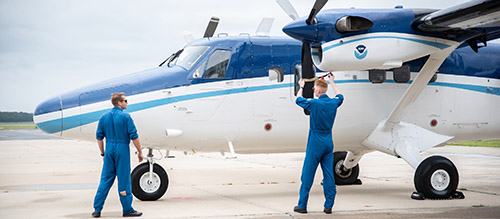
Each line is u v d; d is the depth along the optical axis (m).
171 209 7.62
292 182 11.46
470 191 9.59
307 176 7.06
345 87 8.95
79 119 7.99
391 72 9.15
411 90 8.61
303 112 8.79
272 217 6.94
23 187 10.71
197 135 8.41
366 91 9.04
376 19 7.86
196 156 20.52
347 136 9.16
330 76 7.32
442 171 8.46
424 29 7.93
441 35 8.09
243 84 8.59
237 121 8.55
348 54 7.76
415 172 8.52
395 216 6.96
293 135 8.86
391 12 7.98
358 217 6.89
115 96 6.95
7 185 11.04
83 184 11.26
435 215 7.04
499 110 9.81
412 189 9.98
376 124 9.09
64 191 9.97
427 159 8.48
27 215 7.24
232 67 8.57
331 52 7.75
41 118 7.93
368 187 10.29
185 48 8.95
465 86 9.59
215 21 9.52
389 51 7.87
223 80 8.51
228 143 8.62
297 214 7.15
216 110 8.45
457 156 19.39
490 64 9.78
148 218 6.90
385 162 16.81
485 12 7.05
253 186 10.71
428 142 9.00
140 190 8.37
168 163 17.03
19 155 20.95
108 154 6.86
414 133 9.02
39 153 22.20
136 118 8.12
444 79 9.47
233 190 10.02
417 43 7.98
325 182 7.10
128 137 6.89
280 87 8.75
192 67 8.46
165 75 8.40
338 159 10.55
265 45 8.80
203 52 8.57
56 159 18.77
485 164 15.84
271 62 8.76
